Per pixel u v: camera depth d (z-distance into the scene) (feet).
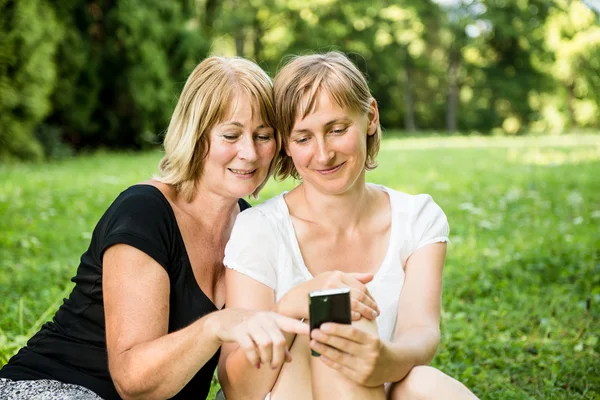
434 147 75.92
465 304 14.42
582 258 18.11
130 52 59.21
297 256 7.13
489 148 71.46
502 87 125.70
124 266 6.27
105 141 62.34
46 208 25.36
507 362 11.10
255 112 6.94
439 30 128.36
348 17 110.93
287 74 6.96
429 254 7.45
